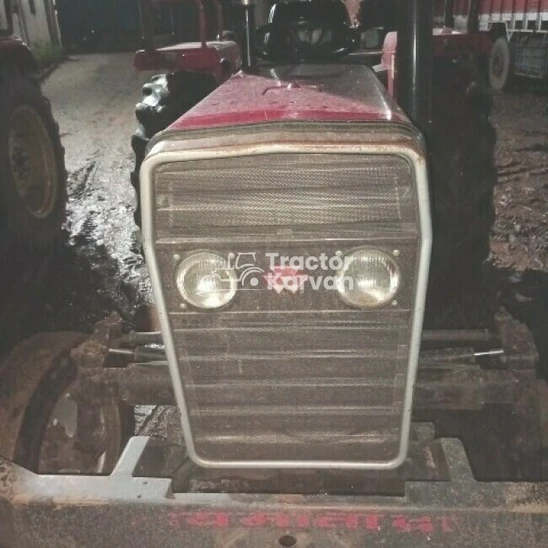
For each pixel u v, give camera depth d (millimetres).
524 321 3656
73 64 16953
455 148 3059
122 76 14727
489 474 2217
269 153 1435
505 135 8047
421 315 1579
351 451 1778
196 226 1521
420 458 1910
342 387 1691
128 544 1706
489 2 11828
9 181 4098
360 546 1667
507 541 1626
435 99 3139
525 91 11492
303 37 3357
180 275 1562
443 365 2141
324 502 1655
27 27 15867
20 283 4242
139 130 3727
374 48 3535
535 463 2113
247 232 1520
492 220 3256
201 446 1801
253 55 2691
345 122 1470
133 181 3793
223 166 1468
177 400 1737
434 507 1623
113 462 2361
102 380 2176
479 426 2482
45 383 2230
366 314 1596
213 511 1663
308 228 1508
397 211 1489
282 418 1745
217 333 1641
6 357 2295
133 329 3902
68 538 1717
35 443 2125
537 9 10188
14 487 1729
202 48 3965
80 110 11320
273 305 1598
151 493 1693
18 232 4160
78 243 5191
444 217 3033
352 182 1470
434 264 3076
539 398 2188
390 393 1695
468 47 3623
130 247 5109
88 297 4328
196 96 3857
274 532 1673
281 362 1668
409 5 2174
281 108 1640
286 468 1827
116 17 19094
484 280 3936
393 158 1447
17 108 4312
